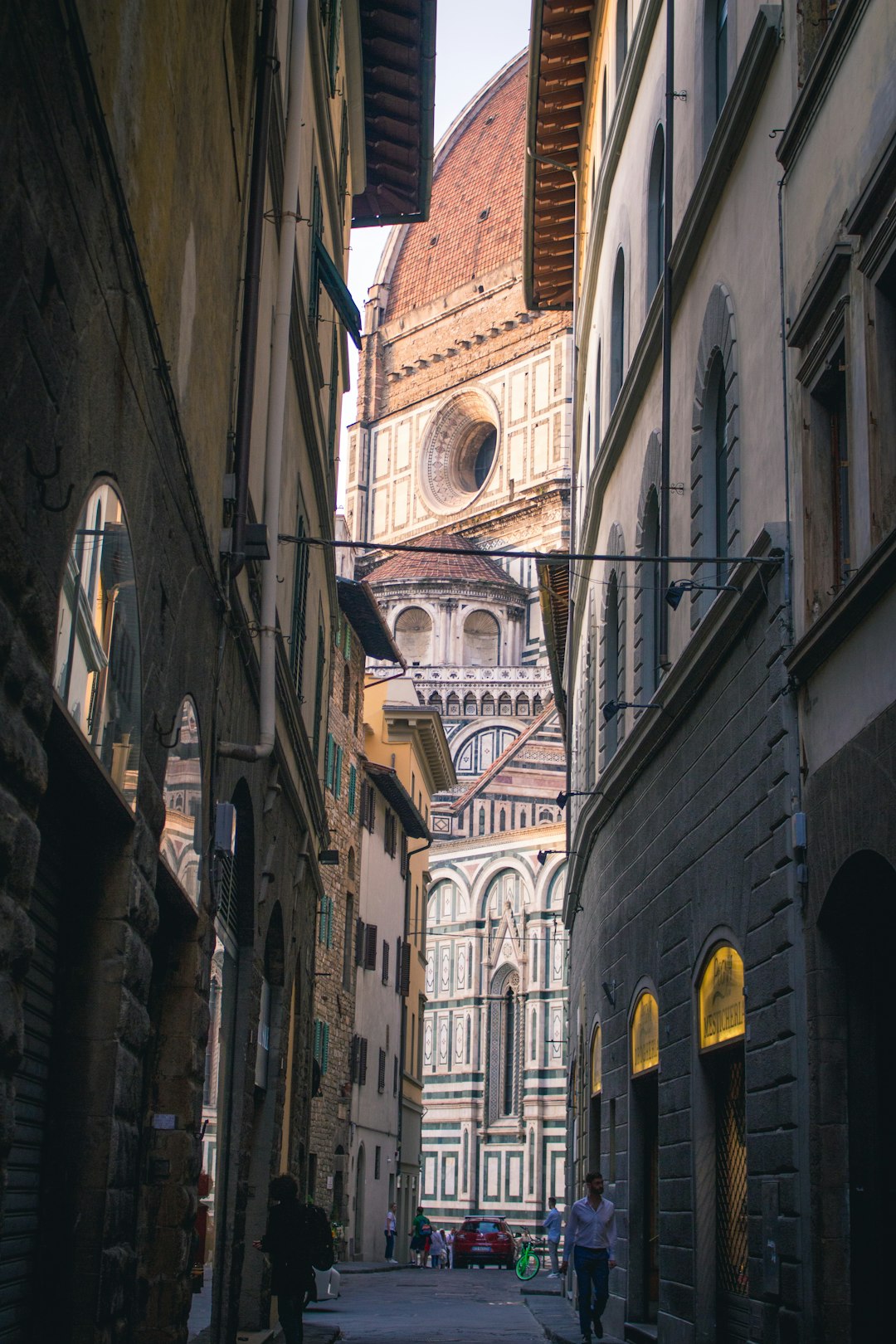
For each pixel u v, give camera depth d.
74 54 6.66
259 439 15.19
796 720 12.50
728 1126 15.13
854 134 11.31
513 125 127.56
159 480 9.62
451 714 105.00
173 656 10.45
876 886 11.26
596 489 25.94
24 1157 8.16
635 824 20.59
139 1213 11.27
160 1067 11.63
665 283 17.41
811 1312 11.18
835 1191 11.21
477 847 95.31
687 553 17.08
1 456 6.01
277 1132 19.73
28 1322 8.29
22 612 6.45
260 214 13.80
